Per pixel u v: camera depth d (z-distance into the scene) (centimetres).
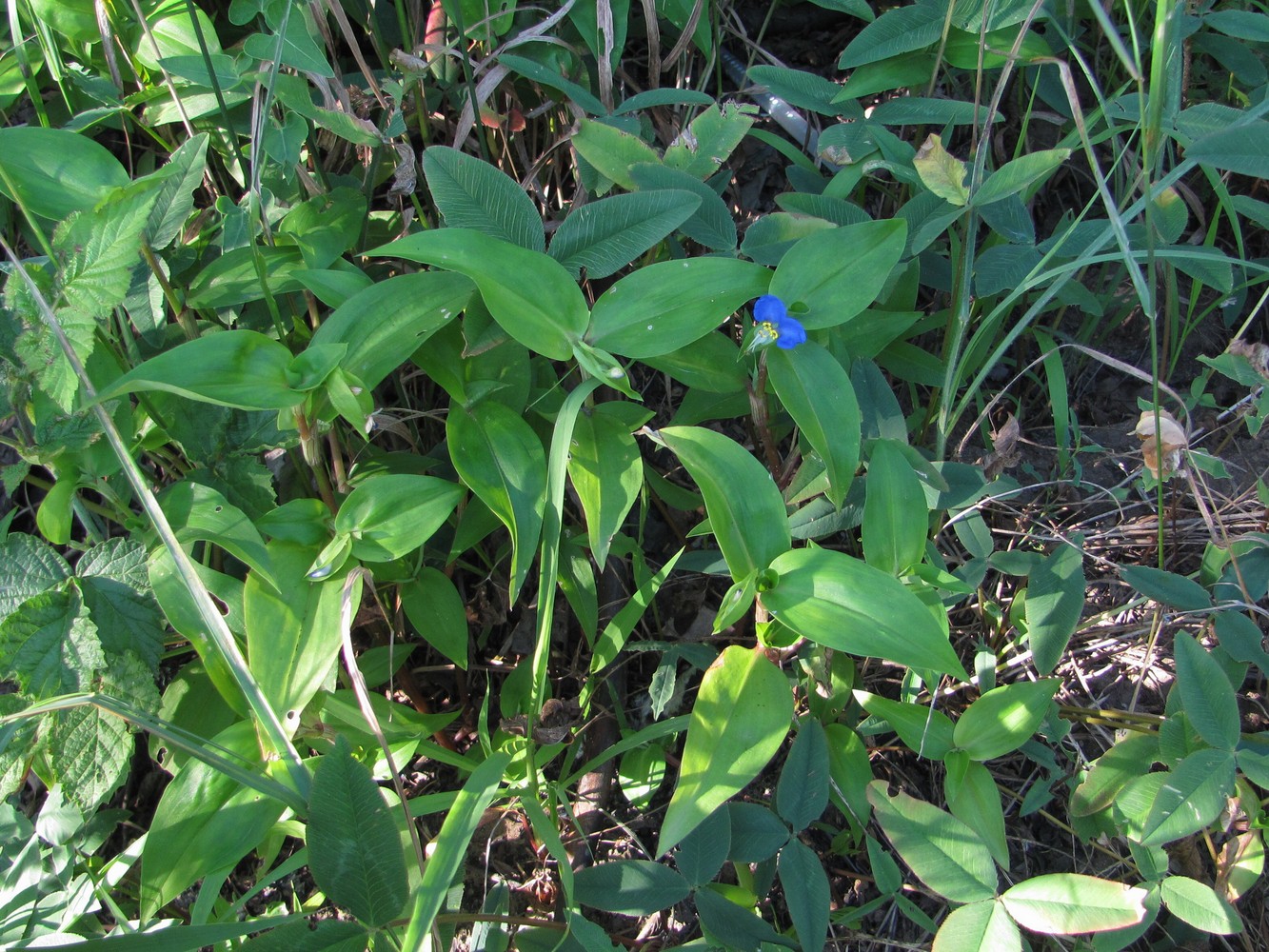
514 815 54
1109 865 53
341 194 54
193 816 43
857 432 46
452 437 49
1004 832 50
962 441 55
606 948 43
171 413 48
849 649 42
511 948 48
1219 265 53
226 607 52
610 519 49
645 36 65
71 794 43
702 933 50
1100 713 53
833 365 46
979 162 48
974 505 55
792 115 64
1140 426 50
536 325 46
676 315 47
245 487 48
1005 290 57
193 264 55
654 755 54
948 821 45
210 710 50
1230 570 53
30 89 57
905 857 44
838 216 54
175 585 44
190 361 41
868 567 44
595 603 54
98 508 50
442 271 47
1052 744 55
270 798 44
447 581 52
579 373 56
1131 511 59
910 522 47
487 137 62
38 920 46
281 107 56
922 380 57
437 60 59
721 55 65
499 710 58
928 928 47
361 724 47
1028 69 62
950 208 53
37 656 43
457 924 51
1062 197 65
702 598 60
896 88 60
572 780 50
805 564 44
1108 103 55
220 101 52
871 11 58
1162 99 42
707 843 47
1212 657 48
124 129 60
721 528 45
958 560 58
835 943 51
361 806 39
